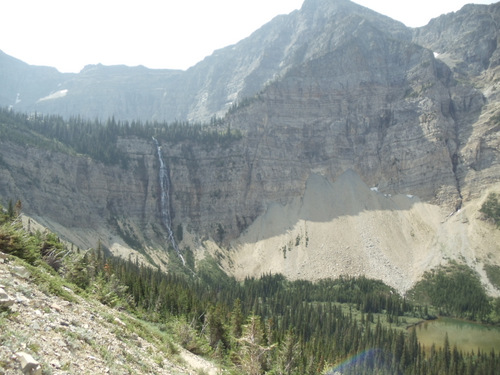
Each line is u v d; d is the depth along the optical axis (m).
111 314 40.12
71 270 54.03
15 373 18.02
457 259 197.50
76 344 24.70
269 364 68.38
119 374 24.30
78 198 199.12
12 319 23.08
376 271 199.75
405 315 168.88
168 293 96.56
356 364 113.44
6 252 41.69
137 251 199.88
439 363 115.12
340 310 157.00
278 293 174.75
